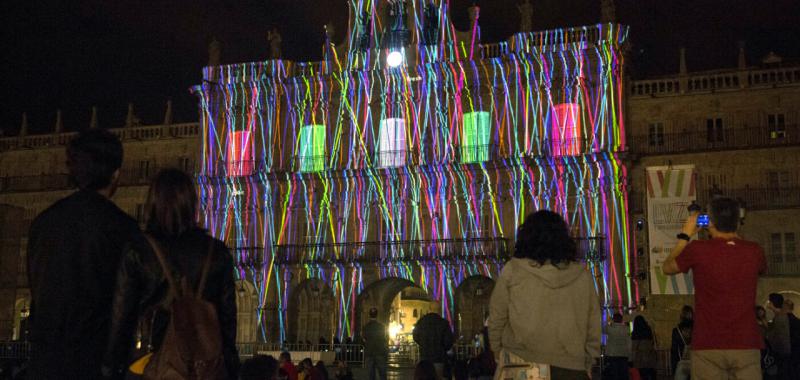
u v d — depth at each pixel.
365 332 23.64
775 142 43.25
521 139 46.06
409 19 49.06
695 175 37.97
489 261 44.81
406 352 43.22
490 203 46.09
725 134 44.25
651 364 24.83
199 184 50.84
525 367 7.23
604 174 44.03
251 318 48.62
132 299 5.98
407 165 47.19
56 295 6.15
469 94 47.50
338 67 49.97
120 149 6.74
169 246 6.05
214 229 50.34
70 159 6.58
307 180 49.22
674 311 37.03
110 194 6.80
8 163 58.12
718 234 8.39
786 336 16.83
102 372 5.96
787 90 43.78
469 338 46.44
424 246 46.38
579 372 7.25
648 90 45.88
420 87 48.34
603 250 42.81
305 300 48.94
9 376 20.86
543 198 45.06
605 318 41.94
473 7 48.25
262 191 50.03
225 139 51.22
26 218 55.91
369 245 47.31
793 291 41.41
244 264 48.78
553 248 7.35
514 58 46.16
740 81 44.44
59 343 6.16
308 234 49.00
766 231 42.59
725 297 8.08
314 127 49.84
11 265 49.94
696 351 8.19
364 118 49.12
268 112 50.81
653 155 44.50
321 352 38.53
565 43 45.53
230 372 6.15
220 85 51.31
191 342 5.66
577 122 45.12
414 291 59.00
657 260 37.66
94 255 6.23
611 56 44.88
